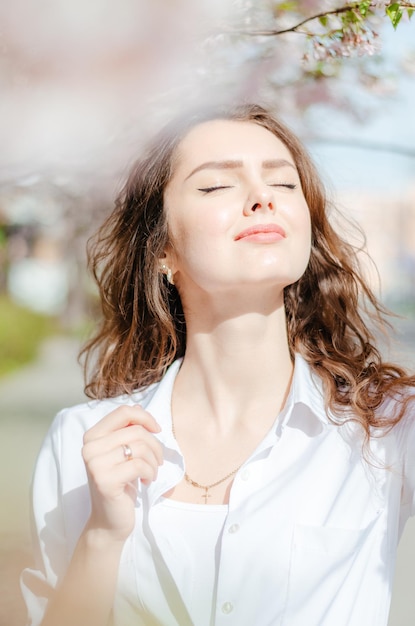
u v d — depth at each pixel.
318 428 1.67
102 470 1.49
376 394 1.71
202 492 1.68
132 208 1.99
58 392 13.38
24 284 29.86
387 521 1.58
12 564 1.98
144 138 2.37
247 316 1.70
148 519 1.64
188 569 1.58
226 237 1.62
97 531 1.54
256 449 1.63
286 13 2.99
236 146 1.69
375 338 2.01
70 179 4.38
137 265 2.03
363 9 2.49
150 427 1.55
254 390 1.75
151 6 0.88
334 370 1.77
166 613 1.60
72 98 0.93
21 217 8.52
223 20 2.58
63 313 26.78
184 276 1.77
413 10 2.25
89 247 2.36
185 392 1.83
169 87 1.09
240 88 3.10
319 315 1.98
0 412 10.89
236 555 1.54
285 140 1.89
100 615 1.55
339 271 2.02
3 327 17.98
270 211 1.62
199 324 1.77
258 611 1.52
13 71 0.93
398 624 3.64
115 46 0.88
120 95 0.93
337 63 3.12
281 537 1.56
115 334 2.14
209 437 1.75
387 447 1.62
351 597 1.52
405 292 19.25
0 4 0.87
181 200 1.72
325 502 1.59
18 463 7.24
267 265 1.59
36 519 1.92
